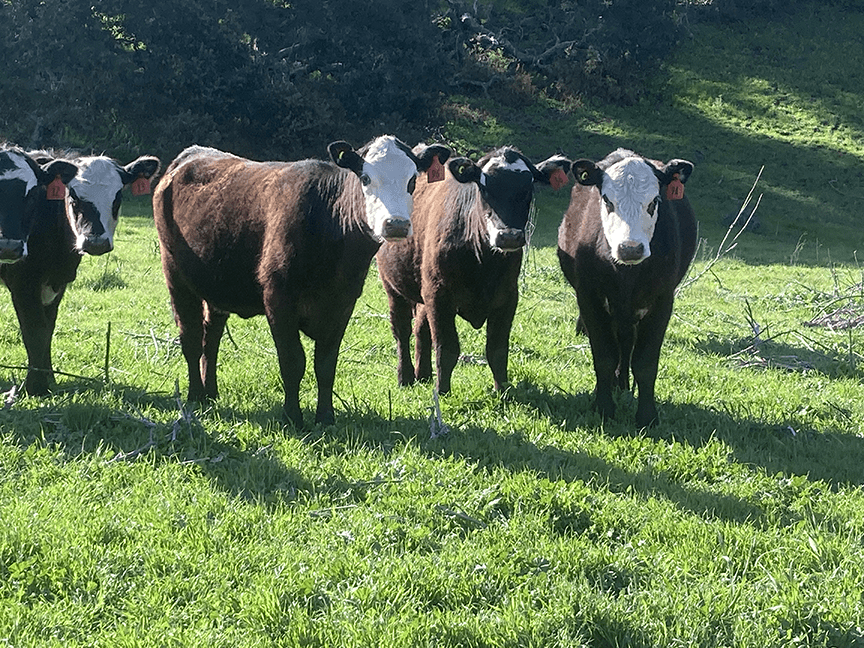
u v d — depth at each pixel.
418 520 5.68
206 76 35.47
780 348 11.64
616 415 8.22
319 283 7.20
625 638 4.50
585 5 48.69
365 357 10.23
